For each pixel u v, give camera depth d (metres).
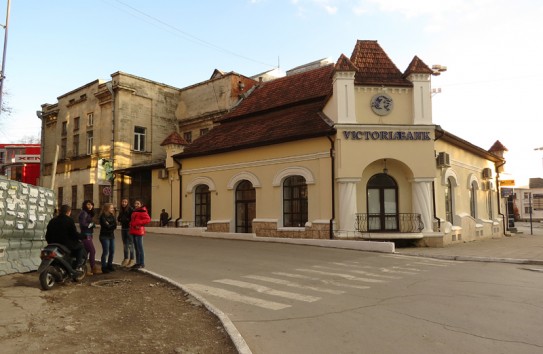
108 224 10.52
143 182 28.42
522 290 8.73
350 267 11.87
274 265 12.14
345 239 17.03
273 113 23.33
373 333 5.89
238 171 21.52
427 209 17.62
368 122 17.80
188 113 33.44
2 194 9.26
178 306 7.20
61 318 6.30
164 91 33.75
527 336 5.70
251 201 21.30
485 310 7.07
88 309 6.91
